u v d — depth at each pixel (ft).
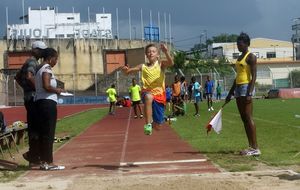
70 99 199.62
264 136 49.90
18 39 287.48
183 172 31.09
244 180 27.61
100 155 41.37
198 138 50.75
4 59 285.64
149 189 25.98
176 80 89.97
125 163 35.88
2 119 46.78
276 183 26.66
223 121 72.64
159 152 41.45
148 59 32.96
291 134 51.52
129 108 142.92
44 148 34.04
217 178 28.30
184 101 90.38
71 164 36.58
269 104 124.26
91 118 97.81
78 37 306.96
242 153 37.40
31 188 27.30
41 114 33.94
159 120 32.99
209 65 250.16
